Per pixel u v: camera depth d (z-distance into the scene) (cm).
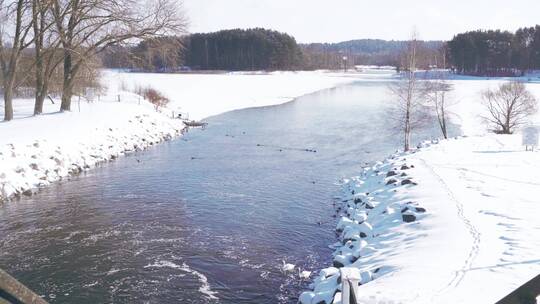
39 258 1423
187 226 1723
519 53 12581
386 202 1709
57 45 3159
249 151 3219
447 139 3075
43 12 3061
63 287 1248
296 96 7638
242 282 1291
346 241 1525
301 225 1753
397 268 1085
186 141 3631
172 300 1192
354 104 6288
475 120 4594
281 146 3406
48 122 3106
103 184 2312
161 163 2812
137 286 1262
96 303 1172
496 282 950
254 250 1513
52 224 1727
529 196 1614
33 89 4369
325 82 11119
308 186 2316
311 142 3569
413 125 3653
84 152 2748
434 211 1469
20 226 1700
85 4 3148
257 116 5156
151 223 1752
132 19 3247
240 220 1800
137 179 2417
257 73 13875
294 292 1238
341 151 3234
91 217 1808
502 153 2486
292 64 16488
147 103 4741
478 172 2008
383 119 4691
